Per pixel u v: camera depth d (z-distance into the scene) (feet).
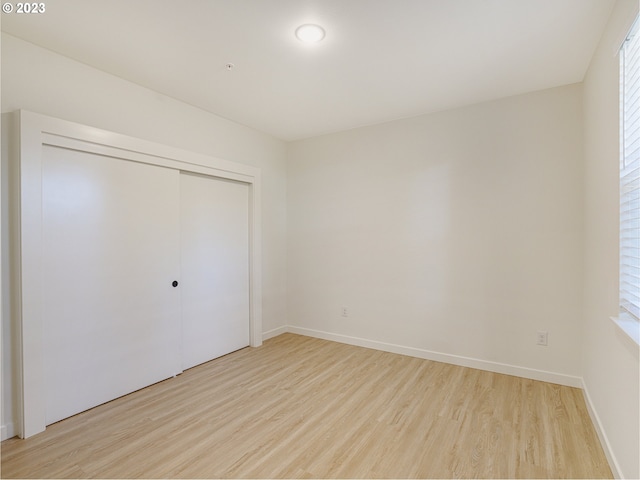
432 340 11.12
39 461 6.09
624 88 5.55
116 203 8.45
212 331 11.27
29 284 6.77
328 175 13.30
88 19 6.25
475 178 10.30
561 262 9.12
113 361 8.42
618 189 5.70
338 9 5.97
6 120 6.70
